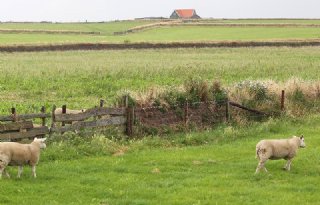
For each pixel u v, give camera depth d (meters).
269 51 93.31
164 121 25.94
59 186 16.34
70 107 33.34
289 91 32.97
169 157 20.92
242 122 28.08
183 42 109.38
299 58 76.50
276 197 15.80
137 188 16.42
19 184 16.28
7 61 69.88
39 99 37.66
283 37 125.56
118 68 56.69
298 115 30.94
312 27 163.12
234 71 56.62
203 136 24.78
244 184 17.25
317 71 56.47
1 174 16.50
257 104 30.33
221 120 28.02
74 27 190.25
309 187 17.00
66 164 19.19
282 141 18.70
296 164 20.16
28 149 16.67
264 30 151.00
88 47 103.06
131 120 24.03
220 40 113.94
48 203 14.61
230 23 180.38
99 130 22.95
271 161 20.73
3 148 16.16
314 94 34.00
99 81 46.72
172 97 27.23
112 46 104.69
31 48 97.19
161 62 67.81
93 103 35.59
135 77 50.31
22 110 31.28
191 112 27.41
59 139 21.22
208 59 75.62
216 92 29.48
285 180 17.88
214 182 17.33
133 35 147.00
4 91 41.12
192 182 17.28
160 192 16.06
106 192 15.87
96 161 19.89
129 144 22.78
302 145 19.00
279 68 59.41
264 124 27.72
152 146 23.11
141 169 18.92
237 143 24.30
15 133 19.70
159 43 107.88
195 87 28.62
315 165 20.09
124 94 26.17
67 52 91.56
